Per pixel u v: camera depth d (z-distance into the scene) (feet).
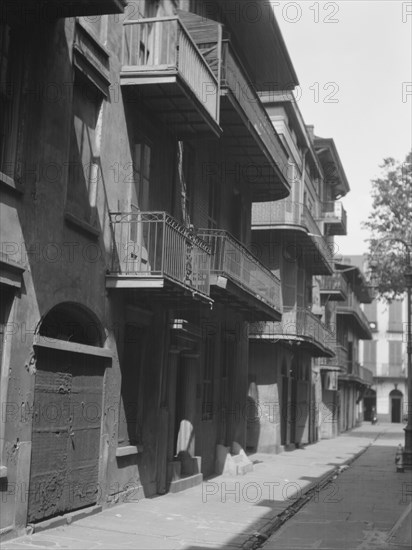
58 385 33.01
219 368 58.54
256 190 69.10
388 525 37.50
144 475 42.70
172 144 47.55
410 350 70.54
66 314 35.42
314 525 37.50
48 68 32.17
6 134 29.91
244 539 32.96
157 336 44.62
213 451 58.23
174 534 33.09
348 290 154.92
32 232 30.66
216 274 48.08
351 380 155.12
